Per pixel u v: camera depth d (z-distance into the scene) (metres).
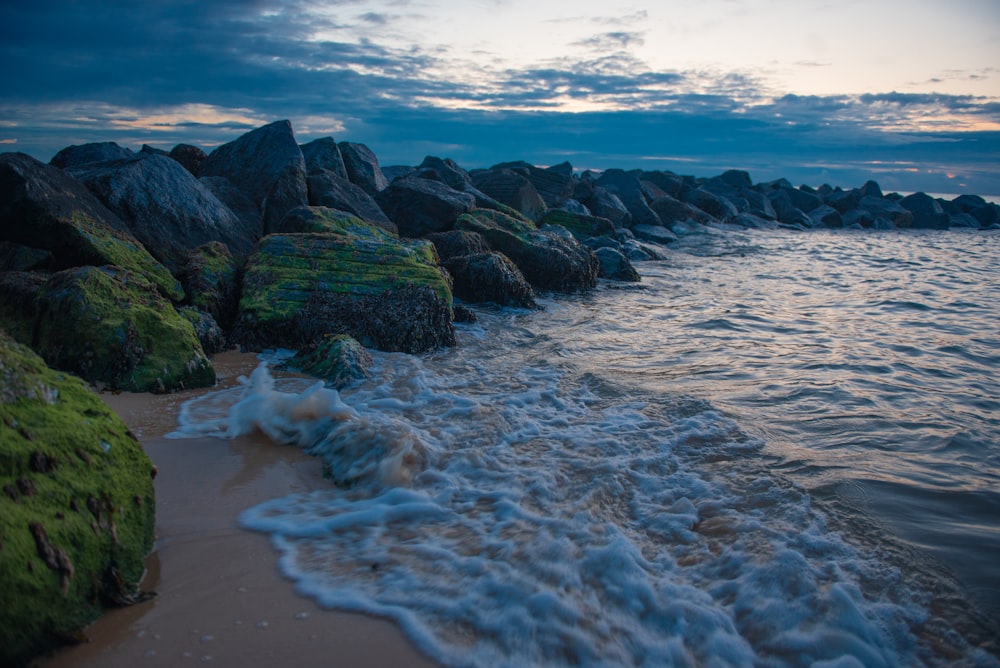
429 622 3.18
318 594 3.37
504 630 3.14
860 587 3.54
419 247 10.61
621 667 2.97
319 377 7.06
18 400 3.25
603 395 6.75
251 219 12.92
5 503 2.83
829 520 4.22
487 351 8.66
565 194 25.11
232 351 8.04
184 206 10.70
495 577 3.52
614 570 3.61
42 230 8.23
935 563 3.77
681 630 3.20
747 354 8.59
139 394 6.21
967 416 6.28
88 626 3.00
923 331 10.20
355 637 3.07
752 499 4.49
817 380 7.33
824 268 18.61
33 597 2.75
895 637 3.20
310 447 5.22
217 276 9.03
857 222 37.38
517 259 14.19
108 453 3.45
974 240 29.86
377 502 4.38
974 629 3.26
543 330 10.11
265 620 3.15
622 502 4.45
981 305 12.68
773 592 3.47
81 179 10.57
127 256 8.50
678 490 4.62
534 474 4.79
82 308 6.49
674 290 14.51
